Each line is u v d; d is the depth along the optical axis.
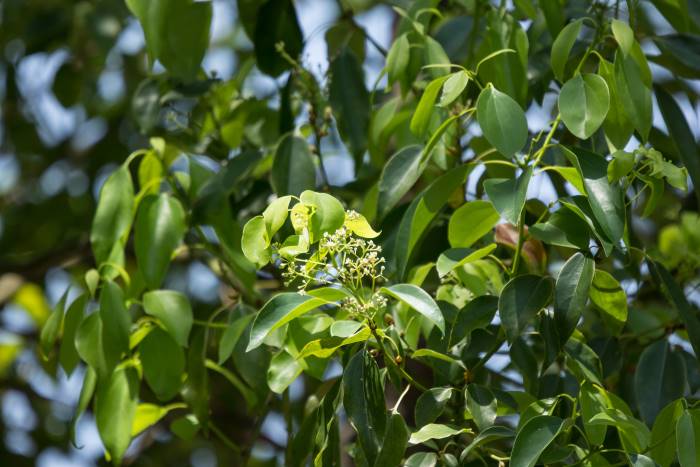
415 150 2.32
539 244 2.32
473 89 2.41
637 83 2.23
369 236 2.13
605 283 2.25
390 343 2.24
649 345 2.34
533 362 2.29
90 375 2.39
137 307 2.48
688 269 2.51
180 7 2.45
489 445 2.37
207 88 2.54
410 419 2.43
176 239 2.38
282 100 2.49
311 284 2.34
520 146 2.15
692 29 2.49
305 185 2.40
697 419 2.16
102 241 2.38
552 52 2.23
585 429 2.19
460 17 2.49
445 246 2.41
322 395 2.36
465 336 2.23
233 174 2.45
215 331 2.48
